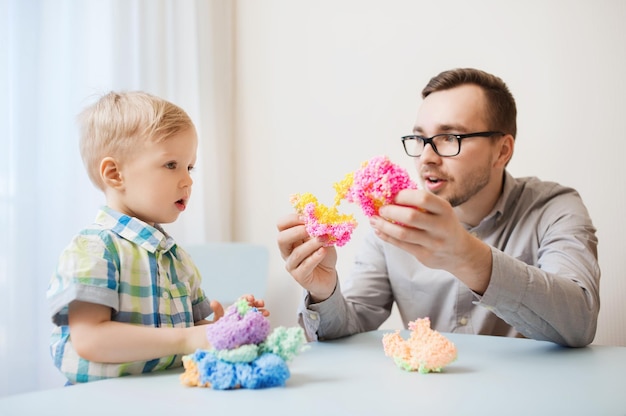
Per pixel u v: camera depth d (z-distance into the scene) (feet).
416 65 6.26
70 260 2.72
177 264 3.39
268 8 7.51
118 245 2.96
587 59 5.31
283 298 7.27
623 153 5.15
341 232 3.10
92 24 6.05
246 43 7.72
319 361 2.83
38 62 5.57
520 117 5.64
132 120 3.21
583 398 2.20
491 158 4.13
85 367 2.66
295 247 3.40
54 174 5.68
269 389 2.26
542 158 5.54
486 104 4.08
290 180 7.27
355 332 3.80
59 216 5.72
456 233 2.71
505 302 2.99
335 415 1.92
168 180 3.22
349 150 6.76
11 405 2.04
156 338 2.60
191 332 2.65
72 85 5.82
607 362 2.82
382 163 2.71
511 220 4.40
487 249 2.93
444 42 6.07
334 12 6.89
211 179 7.42
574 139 5.38
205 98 7.37
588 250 3.70
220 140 7.57
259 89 7.59
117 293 2.82
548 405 2.10
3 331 5.33
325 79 6.97
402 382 2.40
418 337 2.68
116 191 3.25
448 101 4.07
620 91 5.16
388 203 2.70
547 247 3.89
